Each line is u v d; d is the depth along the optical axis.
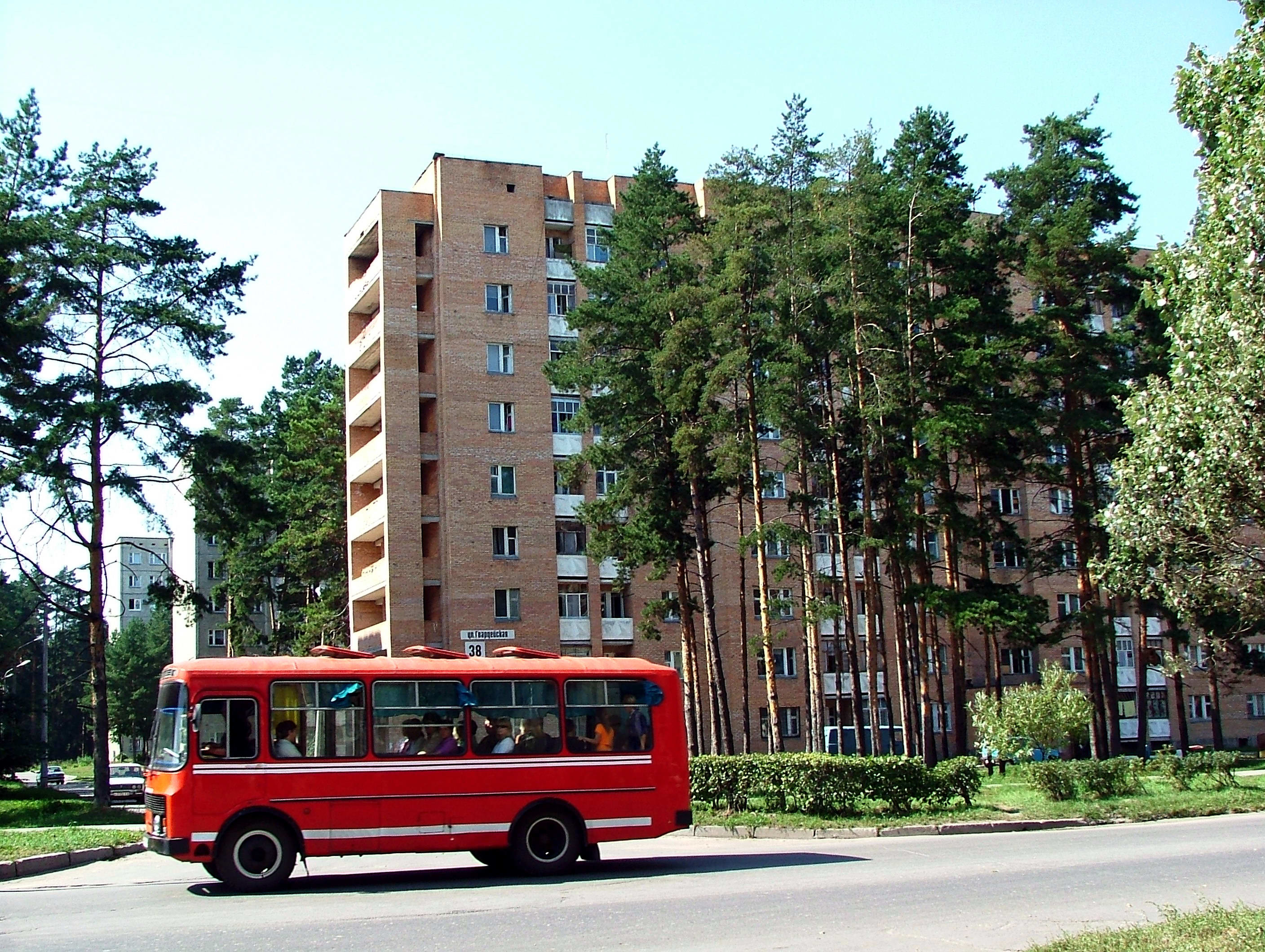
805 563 43.47
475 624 52.25
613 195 59.22
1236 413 10.76
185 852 15.90
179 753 16.23
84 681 105.12
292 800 16.47
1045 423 41.06
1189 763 33.59
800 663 59.09
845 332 37.56
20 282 34.72
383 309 54.06
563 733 18.23
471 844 17.34
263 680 16.72
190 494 38.19
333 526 59.41
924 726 36.97
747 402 38.72
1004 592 37.19
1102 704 43.22
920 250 38.06
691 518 55.47
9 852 20.66
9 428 33.50
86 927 12.98
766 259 36.16
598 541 39.03
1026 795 30.77
